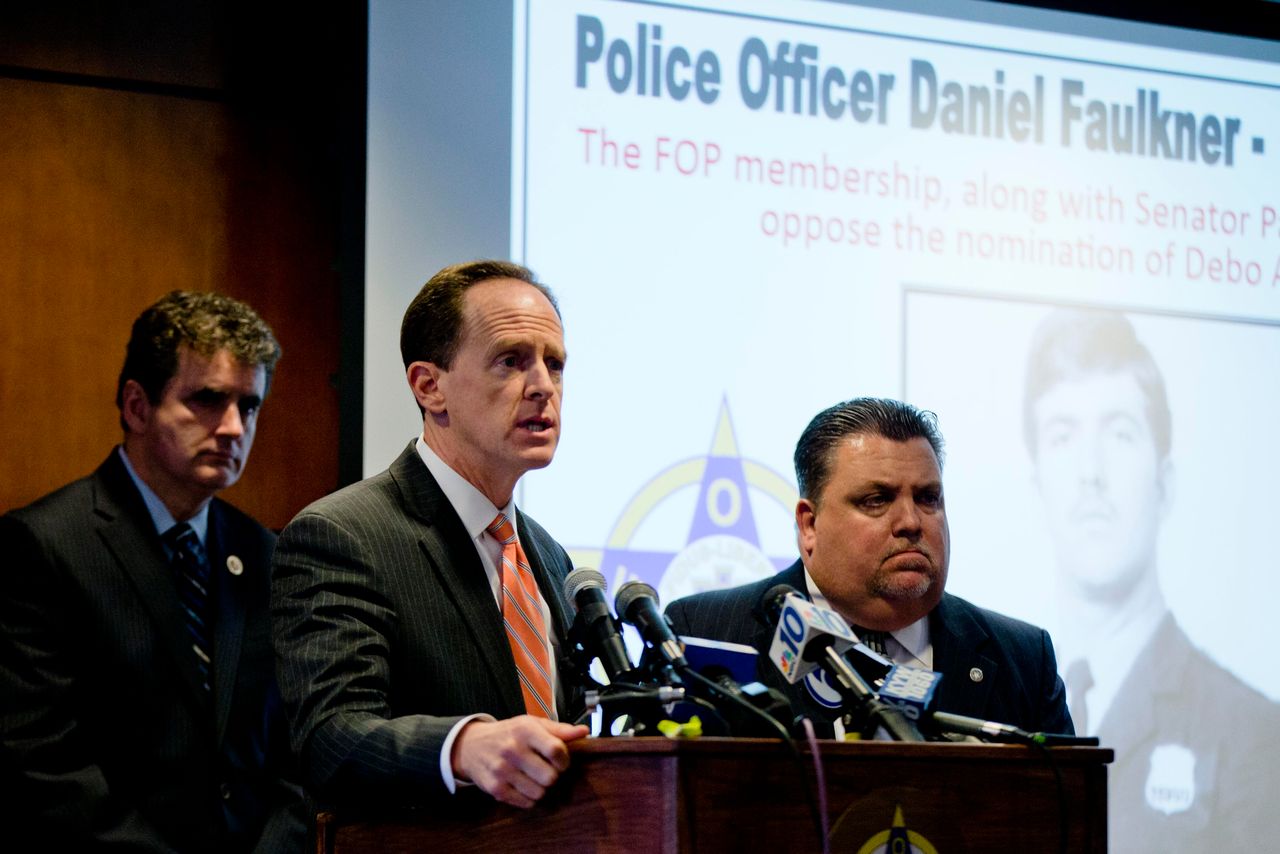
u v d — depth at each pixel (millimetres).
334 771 5344
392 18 10922
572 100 11203
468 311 6453
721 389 11156
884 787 4781
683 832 4461
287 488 11336
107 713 8430
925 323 11758
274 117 11648
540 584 6809
